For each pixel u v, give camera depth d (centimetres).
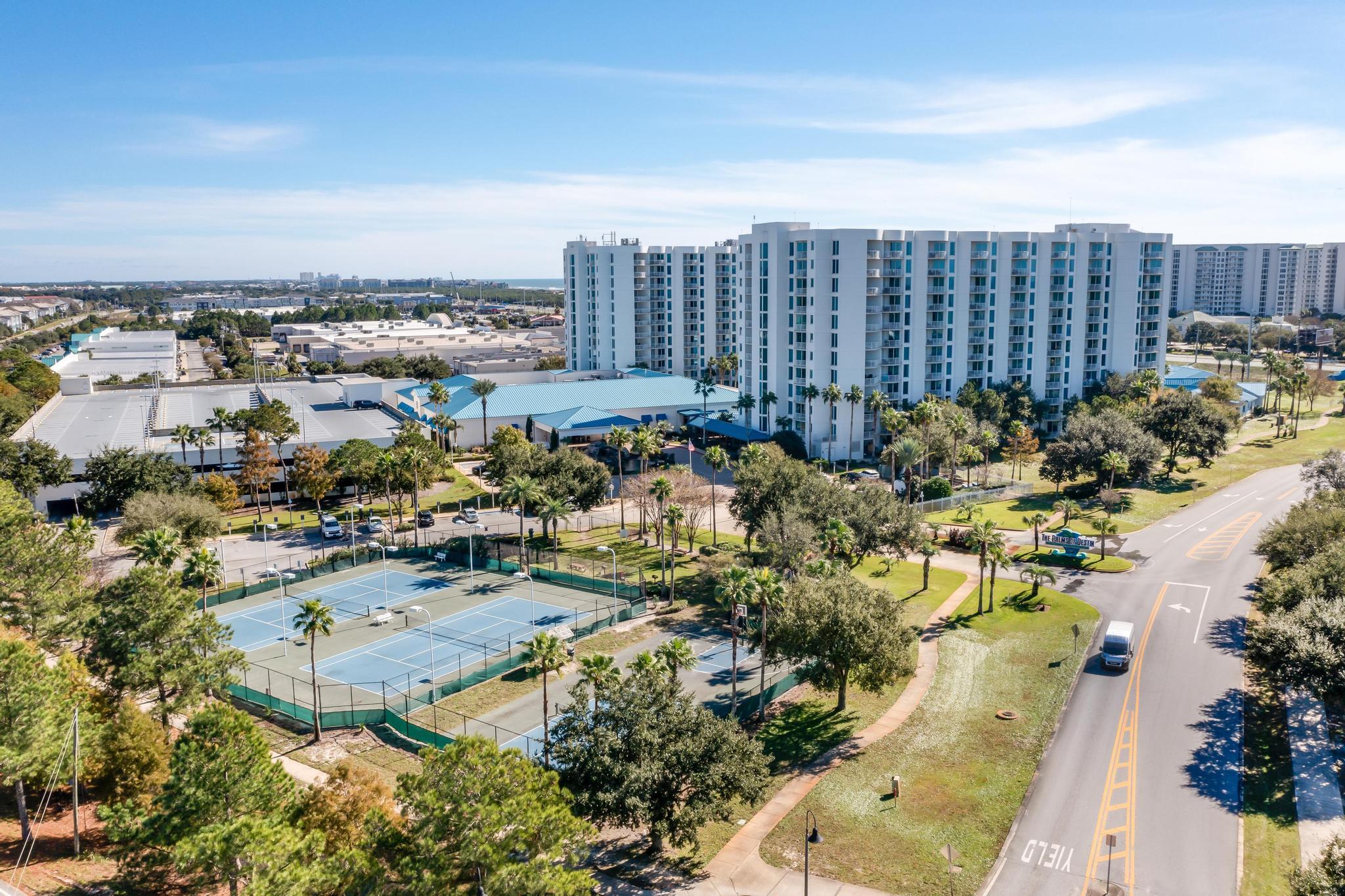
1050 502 12900
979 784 5684
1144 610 8594
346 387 18762
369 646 8119
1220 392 18562
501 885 3862
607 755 4869
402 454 11638
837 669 6562
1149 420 14075
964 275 16875
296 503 13300
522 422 16988
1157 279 19125
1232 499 12631
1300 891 4056
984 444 14500
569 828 4128
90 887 4181
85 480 11844
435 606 9169
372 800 4556
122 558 10156
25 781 5031
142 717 5103
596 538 11531
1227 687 6919
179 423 15862
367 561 10762
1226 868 4794
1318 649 5997
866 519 9094
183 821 3950
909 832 5184
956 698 6888
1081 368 18600
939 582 9619
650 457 15488
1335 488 10425
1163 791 5547
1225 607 8600
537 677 7400
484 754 4134
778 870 4869
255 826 3709
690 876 4838
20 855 4466
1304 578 7038
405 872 3878
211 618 6106
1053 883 4703
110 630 5834
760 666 7588
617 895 4659
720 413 18200
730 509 10181
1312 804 5359
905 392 16762
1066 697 6838
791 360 16825
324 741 6400
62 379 19712
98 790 5388
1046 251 17675
